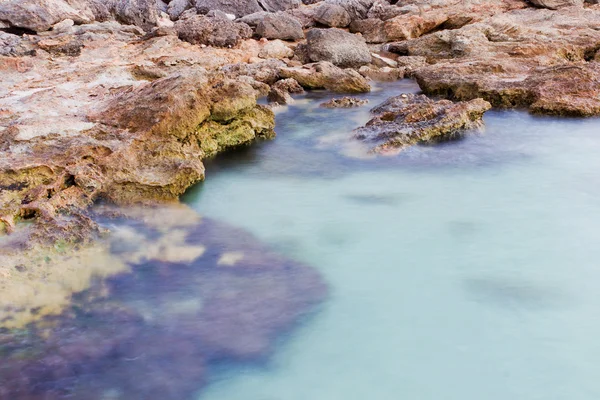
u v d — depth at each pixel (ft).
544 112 38.45
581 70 40.32
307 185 28.37
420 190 27.43
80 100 35.19
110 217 23.11
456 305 17.89
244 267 19.94
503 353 15.70
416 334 16.51
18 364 14.78
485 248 21.61
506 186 27.68
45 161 24.61
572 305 17.81
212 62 52.49
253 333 16.40
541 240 22.17
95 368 14.80
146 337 16.05
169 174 25.79
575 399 13.99
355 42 57.36
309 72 50.03
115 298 17.74
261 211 25.16
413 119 35.19
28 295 17.52
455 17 66.08
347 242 22.18
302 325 16.85
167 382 14.46
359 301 18.11
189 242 21.61
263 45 59.31
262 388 14.43
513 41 54.70
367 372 15.03
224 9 76.54
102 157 25.96
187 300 17.83
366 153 32.09
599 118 37.50
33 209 21.86
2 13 54.03
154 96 30.68
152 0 65.51
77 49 51.96
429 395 14.24
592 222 23.68
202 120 30.96
